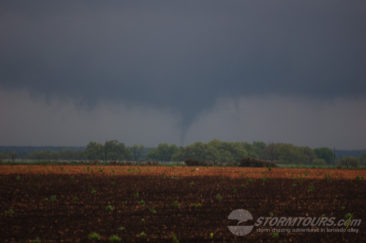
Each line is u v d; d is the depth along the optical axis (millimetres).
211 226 69250
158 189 95562
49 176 107875
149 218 72875
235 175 119312
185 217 73938
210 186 100375
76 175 110812
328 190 98625
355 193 95875
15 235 62688
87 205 80000
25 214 73312
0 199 82625
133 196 88250
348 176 122000
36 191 90000
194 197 88500
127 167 139875
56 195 87125
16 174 109562
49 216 72562
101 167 135500
